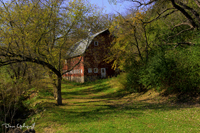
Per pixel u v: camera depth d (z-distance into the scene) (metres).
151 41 16.70
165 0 12.54
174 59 11.89
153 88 15.73
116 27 17.08
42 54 11.57
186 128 6.60
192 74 10.56
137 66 16.48
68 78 36.00
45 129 7.89
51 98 16.12
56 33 12.16
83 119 9.23
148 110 10.51
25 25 10.34
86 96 19.70
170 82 12.99
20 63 11.61
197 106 9.48
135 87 17.42
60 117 9.73
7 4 10.57
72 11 12.00
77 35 12.64
